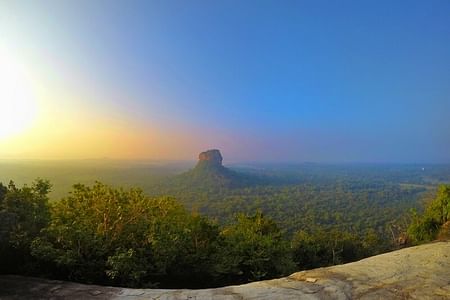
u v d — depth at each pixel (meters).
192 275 6.45
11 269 5.22
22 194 5.46
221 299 4.11
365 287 4.55
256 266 7.13
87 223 5.79
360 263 5.79
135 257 5.51
